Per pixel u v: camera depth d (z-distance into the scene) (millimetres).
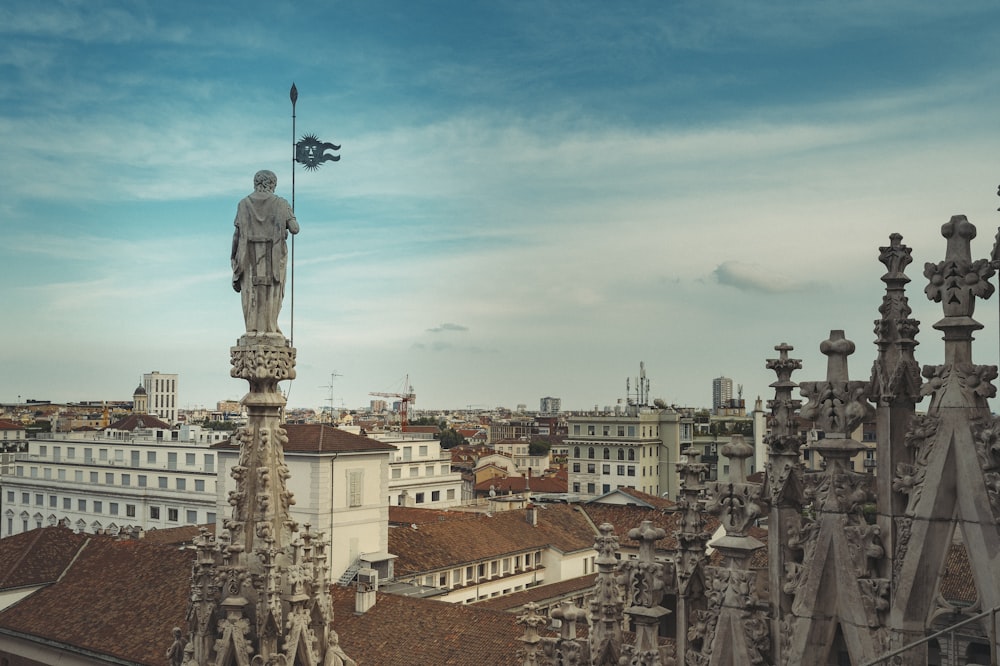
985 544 11055
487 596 85812
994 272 11375
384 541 83062
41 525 159875
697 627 13555
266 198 16547
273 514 15984
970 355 11578
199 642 15438
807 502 12742
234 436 16531
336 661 16250
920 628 11445
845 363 12328
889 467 12039
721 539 13227
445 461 160250
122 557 63281
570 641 16328
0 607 60656
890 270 12266
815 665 12039
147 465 148125
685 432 162500
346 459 80750
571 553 91875
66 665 56188
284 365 16375
